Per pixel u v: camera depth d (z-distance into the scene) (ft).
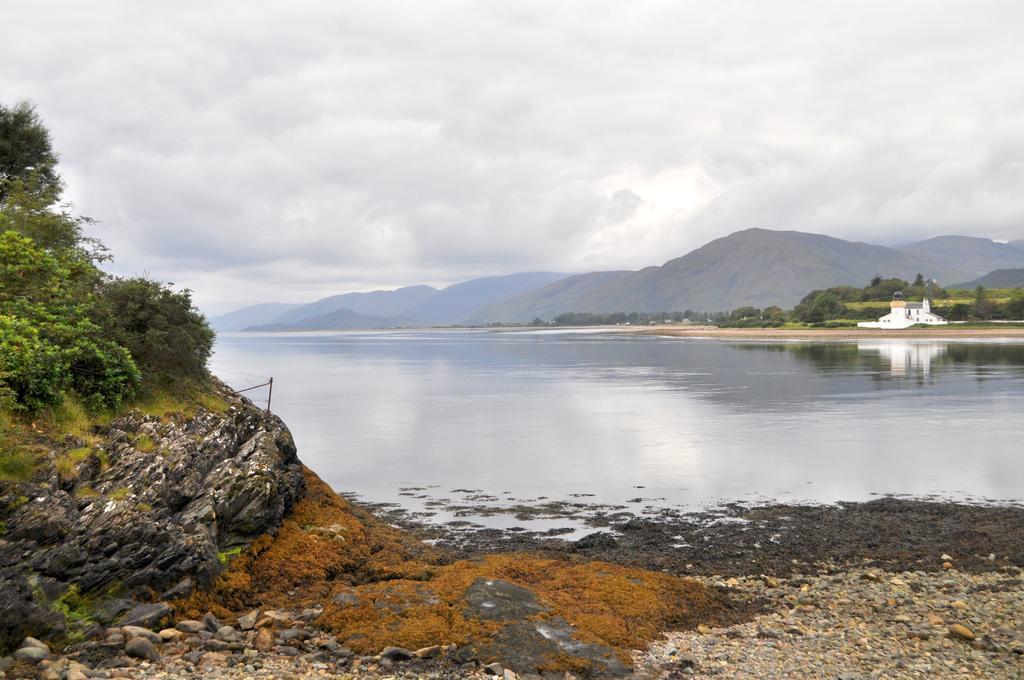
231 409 69.87
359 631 43.73
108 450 52.31
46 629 39.29
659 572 59.67
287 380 276.41
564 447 127.24
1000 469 104.83
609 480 100.99
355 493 94.27
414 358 453.99
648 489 95.40
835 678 40.57
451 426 153.79
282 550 56.54
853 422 151.02
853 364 321.52
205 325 72.64
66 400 53.36
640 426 150.10
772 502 87.76
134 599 44.37
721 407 179.52
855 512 82.17
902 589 56.70
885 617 50.80
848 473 103.30
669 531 75.61
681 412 171.22
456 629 43.78
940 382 232.94
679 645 45.24
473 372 319.27
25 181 92.79
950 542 70.08
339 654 41.37
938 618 50.06
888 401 185.88
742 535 73.82
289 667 39.40
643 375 284.41
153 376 63.26
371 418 167.22
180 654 40.29
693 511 84.12
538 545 70.79
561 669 40.19
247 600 49.39
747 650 44.65
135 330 65.41
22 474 44.83
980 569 61.87
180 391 65.87
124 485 49.55
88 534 43.83
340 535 62.85
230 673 38.09
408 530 76.28
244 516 54.60
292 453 76.48
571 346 616.39
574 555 66.08
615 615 48.73
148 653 39.65
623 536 74.18
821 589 57.11
